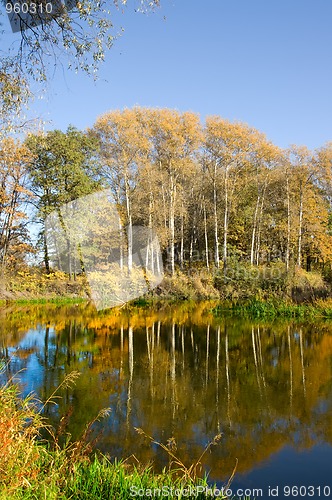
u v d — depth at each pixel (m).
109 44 5.22
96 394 6.06
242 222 32.34
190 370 7.46
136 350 9.01
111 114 22.36
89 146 21.84
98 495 2.98
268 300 15.62
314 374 7.28
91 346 9.32
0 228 21.14
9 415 3.49
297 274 17.94
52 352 8.68
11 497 2.62
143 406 5.63
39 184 20.39
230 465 4.14
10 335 10.52
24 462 2.99
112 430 4.85
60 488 2.98
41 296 17.97
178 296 18.03
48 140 19.94
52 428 4.77
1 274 19.80
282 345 9.75
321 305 15.00
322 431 4.95
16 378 6.68
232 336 10.82
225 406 5.69
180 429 4.92
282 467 4.11
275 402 5.87
